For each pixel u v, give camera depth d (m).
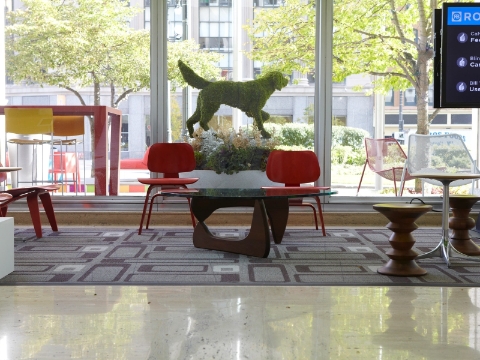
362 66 6.98
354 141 7.00
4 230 4.06
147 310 3.25
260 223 4.80
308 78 7.02
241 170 6.85
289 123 7.04
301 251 5.13
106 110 7.00
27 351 2.61
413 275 4.12
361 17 6.96
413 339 2.77
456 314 3.19
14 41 7.05
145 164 6.99
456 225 5.00
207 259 4.74
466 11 5.64
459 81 5.67
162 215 6.81
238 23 7.05
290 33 7.02
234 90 7.05
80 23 7.01
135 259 4.71
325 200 6.95
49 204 6.22
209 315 3.15
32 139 6.96
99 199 6.97
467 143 7.05
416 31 6.99
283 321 3.05
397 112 7.04
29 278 4.02
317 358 2.52
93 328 2.93
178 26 7.00
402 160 7.02
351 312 3.22
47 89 7.04
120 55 7.00
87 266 4.43
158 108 6.99
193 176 6.86
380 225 6.84
